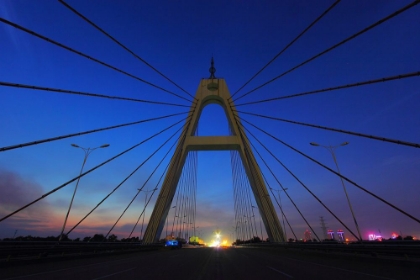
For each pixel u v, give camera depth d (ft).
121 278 28.63
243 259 56.13
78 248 62.75
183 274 31.55
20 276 31.22
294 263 46.14
